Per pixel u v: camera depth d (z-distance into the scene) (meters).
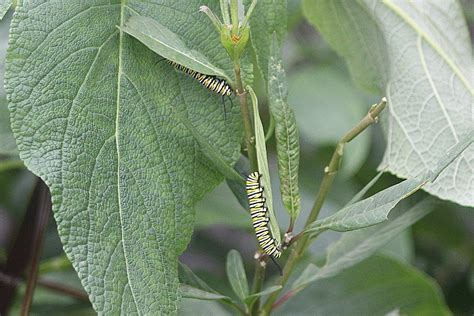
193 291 0.74
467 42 0.84
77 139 0.68
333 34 0.84
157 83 0.71
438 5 0.84
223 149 0.71
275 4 0.72
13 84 0.68
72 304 0.94
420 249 1.11
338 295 0.91
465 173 0.79
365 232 0.80
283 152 0.71
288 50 1.08
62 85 0.68
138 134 0.70
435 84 0.81
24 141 0.68
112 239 0.68
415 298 0.90
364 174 1.03
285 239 0.73
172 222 0.70
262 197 0.71
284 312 0.91
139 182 0.69
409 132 0.81
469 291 1.09
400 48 0.82
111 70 0.70
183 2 0.72
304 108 0.97
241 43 0.70
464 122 0.81
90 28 0.70
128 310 0.68
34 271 0.80
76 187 0.68
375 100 1.01
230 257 0.76
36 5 0.69
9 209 1.05
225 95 0.71
